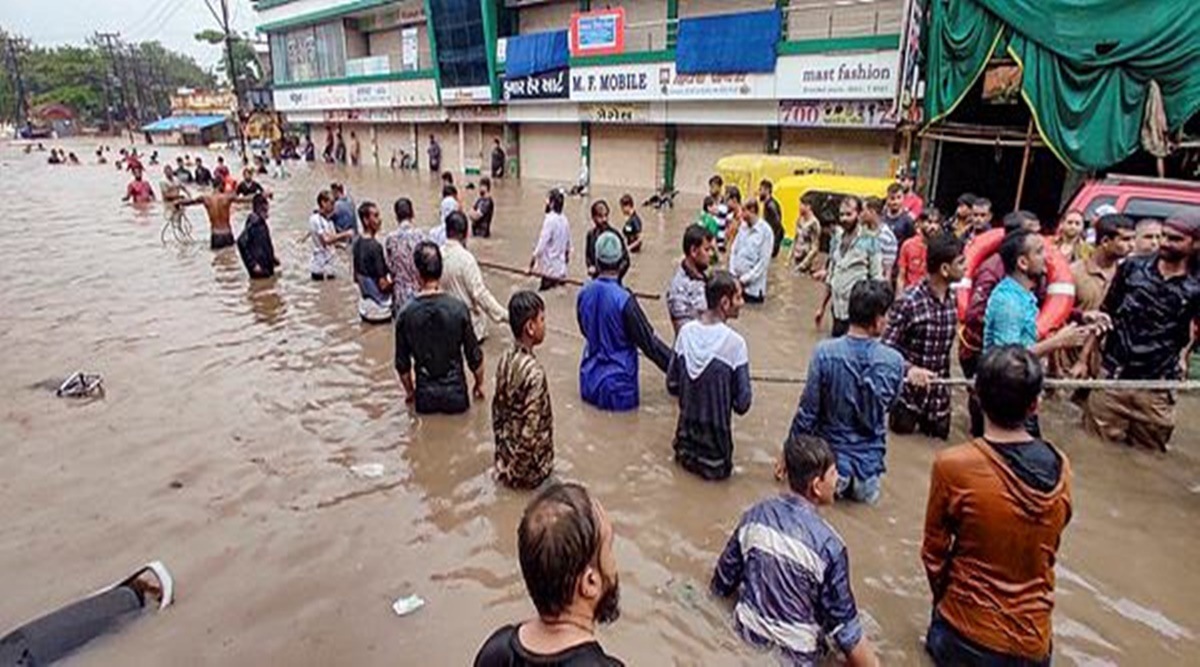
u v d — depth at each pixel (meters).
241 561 4.06
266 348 7.78
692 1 21.33
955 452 2.92
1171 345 5.21
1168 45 9.91
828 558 3.07
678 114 21.28
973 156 14.73
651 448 5.43
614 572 1.79
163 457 5.30
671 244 13.97
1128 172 11.88
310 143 41.81
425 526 4.43
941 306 5.25
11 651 3.23
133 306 9.54
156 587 3.72
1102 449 5.45
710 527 4.41
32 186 26.98
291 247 13.95
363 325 8.58
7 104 93.44
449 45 28.78
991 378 2.76
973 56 11.98
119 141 72.12
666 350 5.88
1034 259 4.73
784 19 18.03
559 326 8.56
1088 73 10.66
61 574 3.93
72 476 5.02
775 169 13.84
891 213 8.91
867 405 4.42
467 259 7.10
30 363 7.35
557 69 24.56
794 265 11.02
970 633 2.94
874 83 16.27
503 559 4.10
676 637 3.42
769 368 7.22
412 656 3.34
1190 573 4.02
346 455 5.33
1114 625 3.59
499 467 4.92
